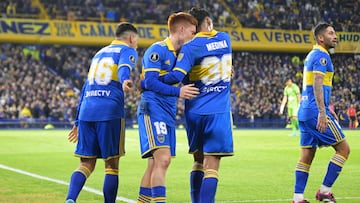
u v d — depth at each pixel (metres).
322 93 13.22
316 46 13.59
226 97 11.71
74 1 65.50
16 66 61.31
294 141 35.88
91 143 12.29
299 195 13.46
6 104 56.12
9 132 46.94
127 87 11.42
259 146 31.70
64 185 16.78
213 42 11.63
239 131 50.34
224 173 19.64
